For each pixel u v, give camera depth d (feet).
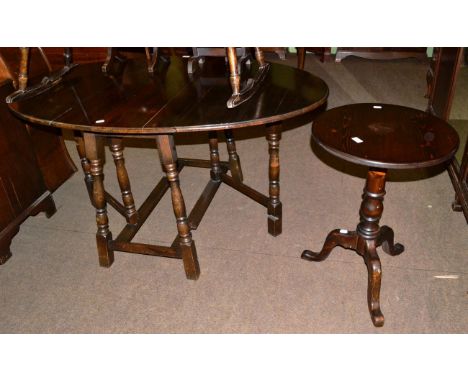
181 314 5.07
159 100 4.84
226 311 5.08
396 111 4.72
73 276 5.71
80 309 5.19
